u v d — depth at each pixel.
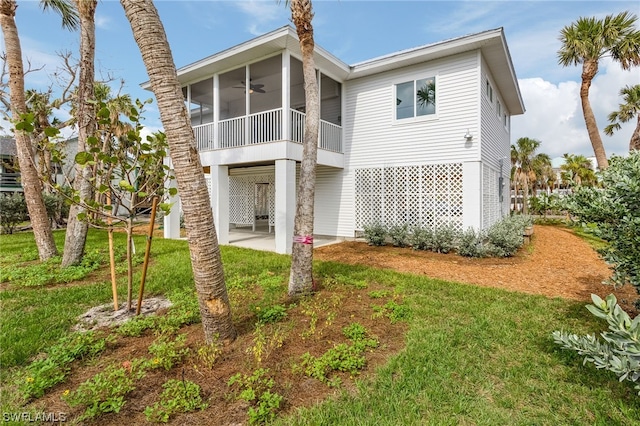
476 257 7.95
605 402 2.37
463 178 8.73
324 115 11.98
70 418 2.15
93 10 6.72
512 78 10.59
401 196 9.89
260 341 3.01
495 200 11.12
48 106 13.12
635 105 15.23
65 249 6.53
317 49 8.70
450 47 8.41
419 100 9.52
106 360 2.91
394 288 5.20
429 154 9.31
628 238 2.84
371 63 9.72
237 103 14.48
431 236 8.78
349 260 7.62
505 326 3.73
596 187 3.32
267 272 6.18
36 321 3.82
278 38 8.00
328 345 3.21
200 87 12.11
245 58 9.12
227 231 10.15
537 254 8.56
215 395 2.39
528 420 2.19
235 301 4.49
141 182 4.17
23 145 7.20
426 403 2.36
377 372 2.76
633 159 3.15
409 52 9.01
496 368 2.84
